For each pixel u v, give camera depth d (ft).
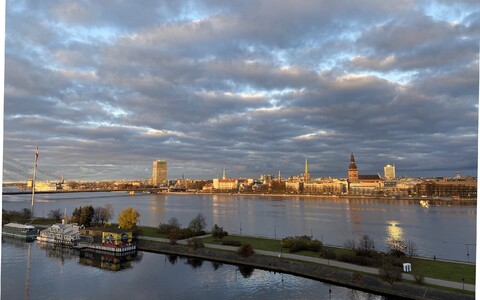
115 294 319.06
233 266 406.41
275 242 485.56
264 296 309.83
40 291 327.47
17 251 499.10
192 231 547.08
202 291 324.80
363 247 426.10
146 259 447.42
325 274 346.33
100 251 488.85
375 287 309.63
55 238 551.18
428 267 343.87
